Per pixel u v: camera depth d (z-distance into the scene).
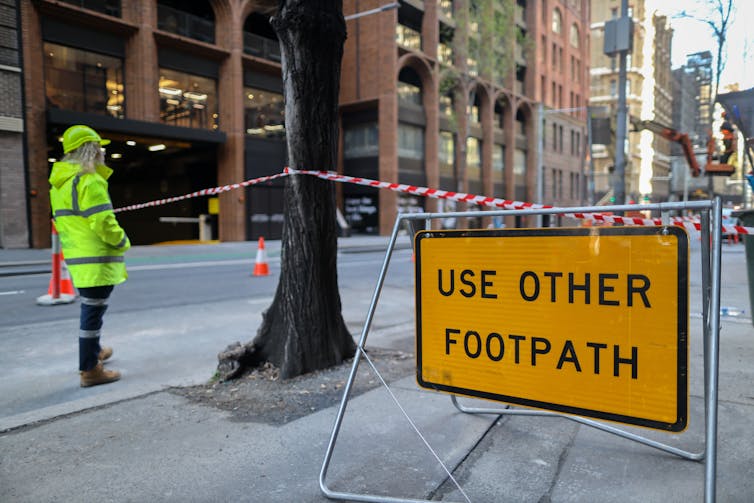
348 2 33.47
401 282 11.10
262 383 4.09
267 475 2.66
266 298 8.98
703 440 3.00
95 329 4.21
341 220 31.78
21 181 19.42
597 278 2.16
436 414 3.46
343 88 34.09
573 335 2.22
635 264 2.07
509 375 2.38
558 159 52.91
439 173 37.53
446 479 2.60
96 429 3.29
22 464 2.82
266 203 28.36
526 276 2.33
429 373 2.62
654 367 2.04
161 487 2.56
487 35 34.38
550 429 3.23
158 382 4.31
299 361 4.24
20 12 19.16
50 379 4.48
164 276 12.15
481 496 2.45
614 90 73.69
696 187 43.38
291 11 3.93
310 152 4.17
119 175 36.56
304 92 4.08
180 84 24.77
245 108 27.52
